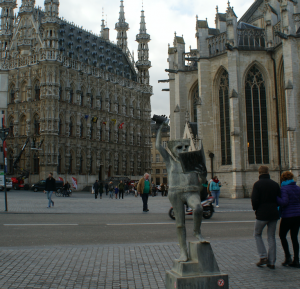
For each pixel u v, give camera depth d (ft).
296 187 34.53
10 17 281.33
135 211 86.89
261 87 152.56
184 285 21.18
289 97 136.36
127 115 321.93
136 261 34.71
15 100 258.57
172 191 24.40
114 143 300.61
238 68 148.87
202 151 24.89
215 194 97.91
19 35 266.36
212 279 21.56
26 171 246.27
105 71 295.28
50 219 67.36
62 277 29.32
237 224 62.64
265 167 35.19
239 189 141.59
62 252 38.24
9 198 140.26
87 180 270.46
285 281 28.76
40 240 45.91
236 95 146.00
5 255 36.60
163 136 394.11
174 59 189.57
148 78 350.43
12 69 261.85
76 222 63.31
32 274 30.04
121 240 46.57
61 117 253.03
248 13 201.98
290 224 33.83
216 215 77.77
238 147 143.64
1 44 273.75
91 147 277.64
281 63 148.46
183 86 184.65
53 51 245.24
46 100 241.14
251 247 41.73
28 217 70.13
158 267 32.55
